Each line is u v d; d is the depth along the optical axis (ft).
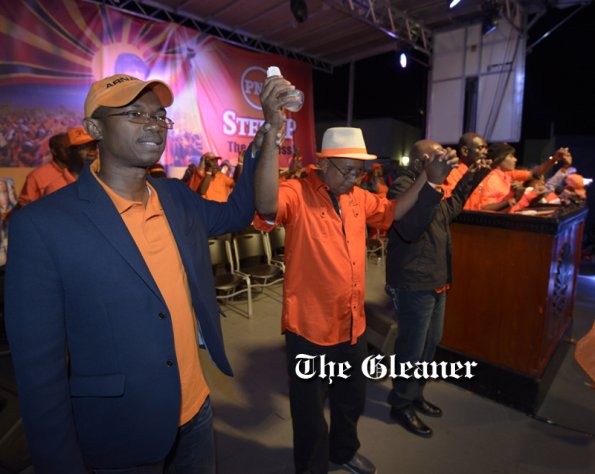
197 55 21.44
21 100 15.80
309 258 5.38
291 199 5.31
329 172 5.44
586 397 8.63
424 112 27.73
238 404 8.34
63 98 16.92
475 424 7.68
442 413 8.00
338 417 6.07
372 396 8.61
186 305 3.54
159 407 3.23
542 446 7.09
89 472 3.35
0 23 15.15
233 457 6.78
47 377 2.80
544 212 8.55
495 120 23.53
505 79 22.88
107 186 3.25
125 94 2.91
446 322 9.12
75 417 3.16
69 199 3.00
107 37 18.06
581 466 6.61
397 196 6.41
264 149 3.81
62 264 2.82
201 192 15.44
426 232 6.77
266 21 22.24
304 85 27.27
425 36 25.17
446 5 21.71
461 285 8.79
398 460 6.72
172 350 3.25
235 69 23.20
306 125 27.71
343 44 25.96
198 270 3.68
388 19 22.02
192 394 3.74
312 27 23.31
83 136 9.35
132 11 18.92
